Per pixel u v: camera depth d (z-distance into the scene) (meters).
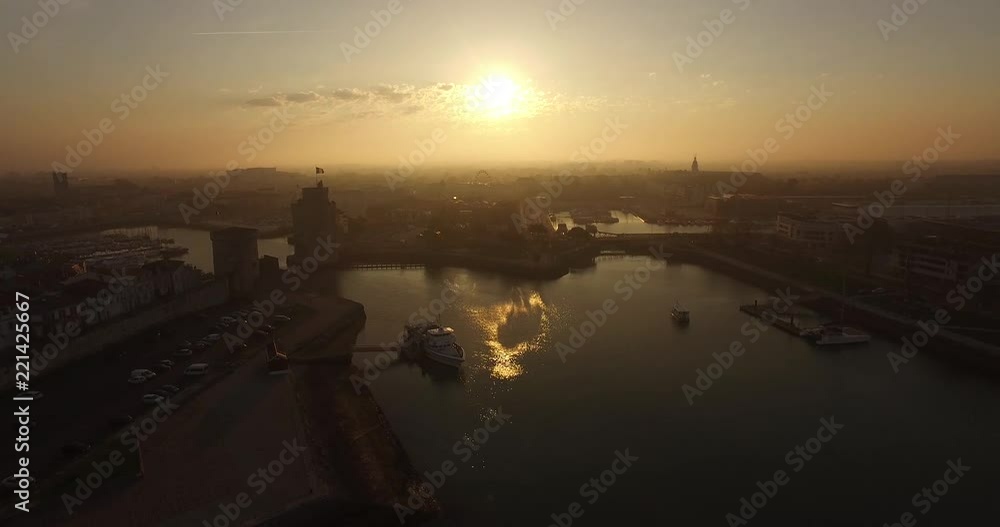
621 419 68.69
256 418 65.06
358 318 109.31
